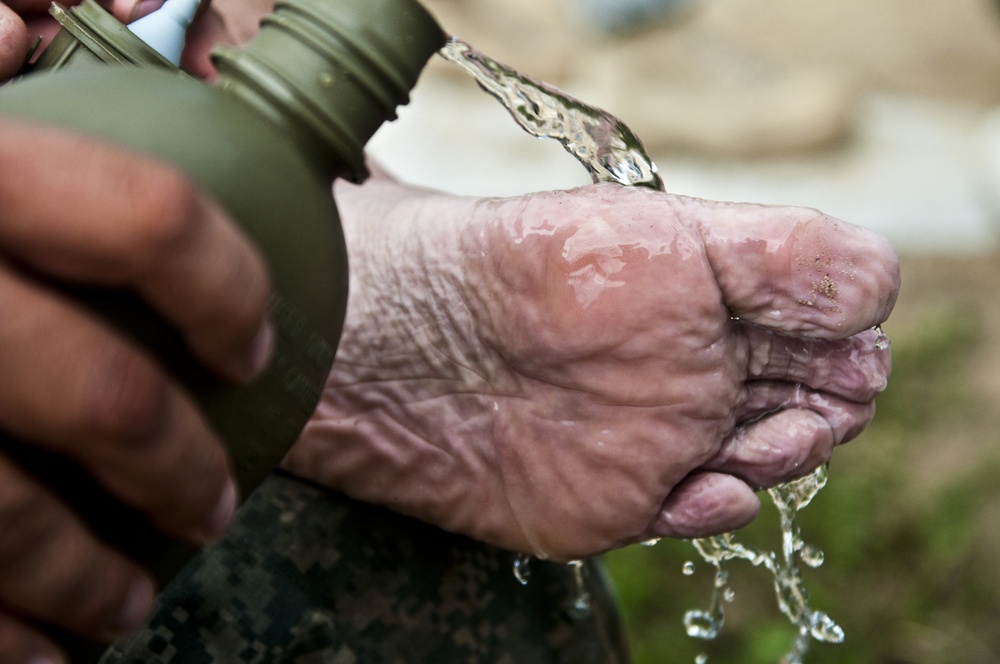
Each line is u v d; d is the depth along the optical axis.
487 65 0.46
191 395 0.36
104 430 0.32
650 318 0.43
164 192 0.31
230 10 0.54
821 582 1.03
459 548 0.51
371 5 0.39
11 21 0.42
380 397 0.49
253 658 0.47
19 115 0.35
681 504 0.45
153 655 0.46
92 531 0.34
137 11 0.43
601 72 2.16
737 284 0.43
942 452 1.22
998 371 1.38
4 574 0.33
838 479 1.12
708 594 1.01
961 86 2.28
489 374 0.47
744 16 2.43
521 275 0.45
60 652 0.34
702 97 2.05
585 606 0.52
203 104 0.37
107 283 0.32
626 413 0.44
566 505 0.46
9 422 0.32
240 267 0.33
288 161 0.38
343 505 0.50
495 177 1.83
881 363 0.45
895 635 1.00
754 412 0.45
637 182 0.47
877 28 2.42
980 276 1.61
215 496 0.34
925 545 1.08
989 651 0.99
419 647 0.49
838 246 0.42
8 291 0.32
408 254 0.48
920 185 1.86
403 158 1.86
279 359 0.37
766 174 1.89
